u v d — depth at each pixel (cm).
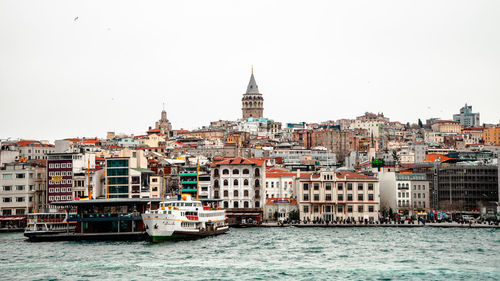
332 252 16850
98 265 15025
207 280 13212
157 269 14425
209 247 18050
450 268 14425
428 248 17575
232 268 14500
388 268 14450
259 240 19800
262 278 13400
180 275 13750
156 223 19375
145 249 17738
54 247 18775
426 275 13688
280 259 15700
